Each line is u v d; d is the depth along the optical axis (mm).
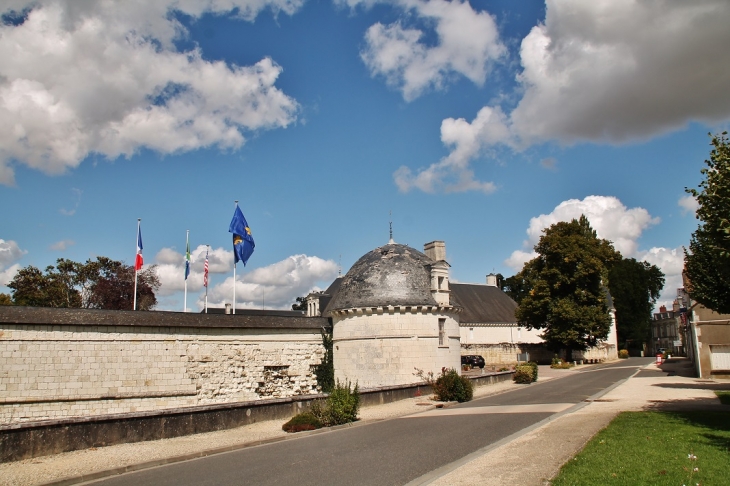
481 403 24203
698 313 32094
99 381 25594
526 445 13227
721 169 16000
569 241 51906
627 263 80875
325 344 33250
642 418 16375
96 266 59188
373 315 31000
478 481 10062
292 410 20500
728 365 31062
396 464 12016
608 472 9711
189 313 28984
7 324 23719
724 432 13594
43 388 24188
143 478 12070
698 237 23047
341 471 11609
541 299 52750
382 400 24562
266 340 31219
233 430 18031
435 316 31609
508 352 59094
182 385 27922
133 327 26906
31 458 13758
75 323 25250
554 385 32000
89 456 14055
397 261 32906
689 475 9297
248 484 10883
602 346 65250
